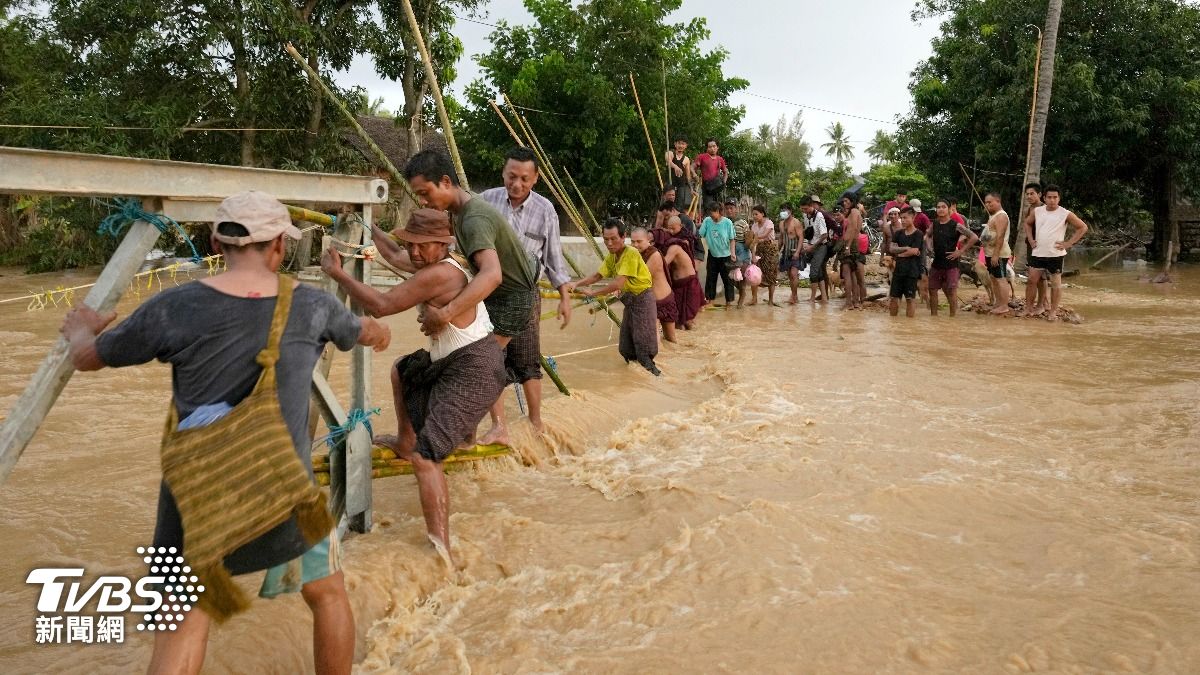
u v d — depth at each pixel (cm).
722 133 2681
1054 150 2428
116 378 724
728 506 434
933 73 2800
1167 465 510
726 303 1374
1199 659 291
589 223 2522
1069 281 1991
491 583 360
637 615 322
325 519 237
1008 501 443
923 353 901
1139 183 2831
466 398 384
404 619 326
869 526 410
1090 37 2344
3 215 2353
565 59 2303
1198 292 1689
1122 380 753
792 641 301
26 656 290
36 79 1998
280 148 2045
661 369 823
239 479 224
